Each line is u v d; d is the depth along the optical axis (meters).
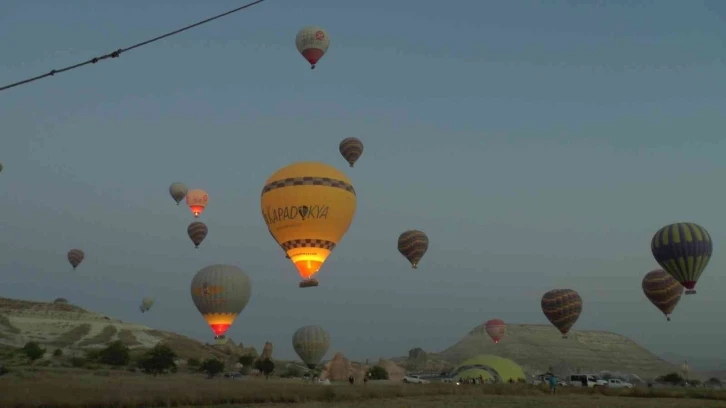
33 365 92.38
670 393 45.94
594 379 60.41
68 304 157.62
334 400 36.38
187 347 142.75
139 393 32.50
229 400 33.66
